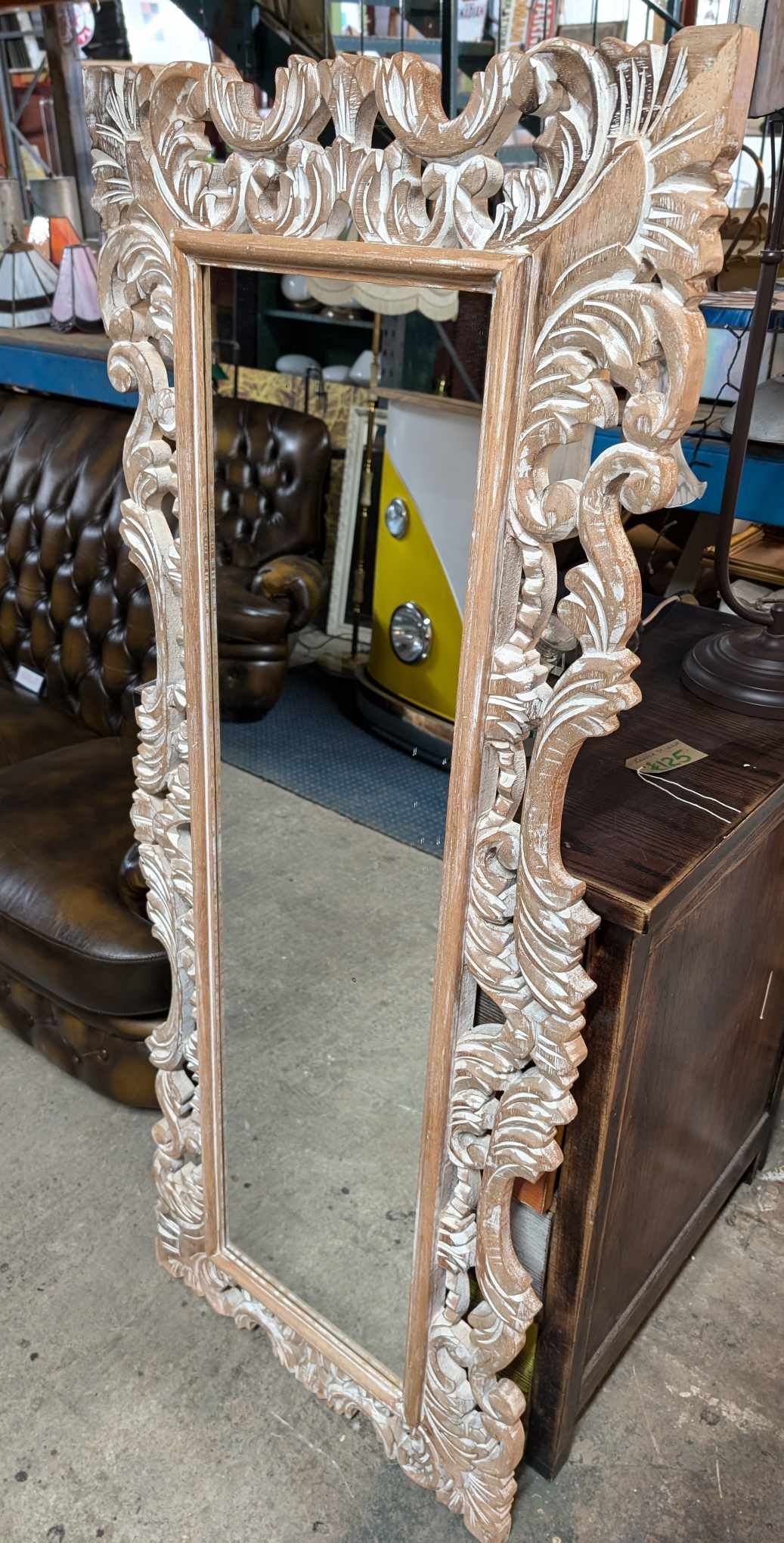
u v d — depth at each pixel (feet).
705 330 2.52
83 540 7.82
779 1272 5.80
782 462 5.59
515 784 3.27
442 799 4.89
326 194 3.10
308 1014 4.69
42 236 10.41
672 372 2.51
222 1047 4.82
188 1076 5.27
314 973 4.67
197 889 4.45
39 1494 4.68
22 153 13.17
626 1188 4.32
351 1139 4.68
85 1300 5.51
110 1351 5.27
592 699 2.97
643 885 3.50
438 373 5.44
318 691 5.64
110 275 3.81
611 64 2.43
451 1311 4.25
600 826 3.89
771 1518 4.66
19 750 7.70
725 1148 5.57
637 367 2.57
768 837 4.52
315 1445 4.92
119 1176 6.20
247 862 4.71
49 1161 6.27
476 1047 3.72
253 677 5.45
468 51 8.07
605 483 2.72
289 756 5.04
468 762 3.28
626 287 2.55
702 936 4.17
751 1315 5.56
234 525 7.24
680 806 4.07
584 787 4.19
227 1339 5.36
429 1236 4.12
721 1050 4.95
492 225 2.79
